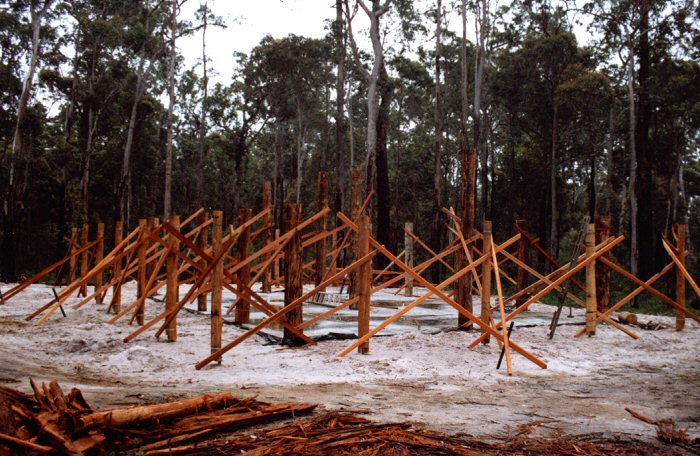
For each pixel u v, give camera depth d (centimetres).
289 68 4859
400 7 3688
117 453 395
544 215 3894
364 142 5797
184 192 5862
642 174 2923
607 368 872
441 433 477
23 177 3559
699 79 2947
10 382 614
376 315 1389
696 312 1948
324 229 1636
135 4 4462
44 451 356
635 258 2923
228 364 800
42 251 3838
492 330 893
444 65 4744
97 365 782
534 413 572
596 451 447
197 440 434
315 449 417
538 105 4050
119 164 4603
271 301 1594
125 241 1166
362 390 665
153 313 1323
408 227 1966
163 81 5347
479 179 5553
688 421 559
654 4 3184
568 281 1088
